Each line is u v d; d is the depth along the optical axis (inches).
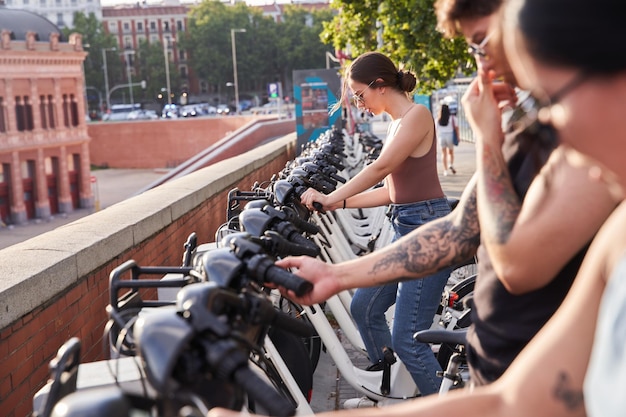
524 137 73.8
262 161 480.7
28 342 139.5
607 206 64.6
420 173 165.8
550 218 66.0
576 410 49.3
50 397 68.6
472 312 83.7
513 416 50.5
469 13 75.0
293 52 6023.6
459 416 51.6
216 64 5989.2
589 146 43.1
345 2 683.4
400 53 553.6
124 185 3408.0
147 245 216.8
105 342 79.6
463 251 88.4
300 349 151.9
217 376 59.7
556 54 42.0
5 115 2787.9
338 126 820.0
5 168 2807.6
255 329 75.4
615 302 41.6
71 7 6309.1
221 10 6067.9
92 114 5812.0
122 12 6314.0
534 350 51.1
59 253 160.9
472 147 1230.3
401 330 157.4
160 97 5561.0
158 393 59.9
